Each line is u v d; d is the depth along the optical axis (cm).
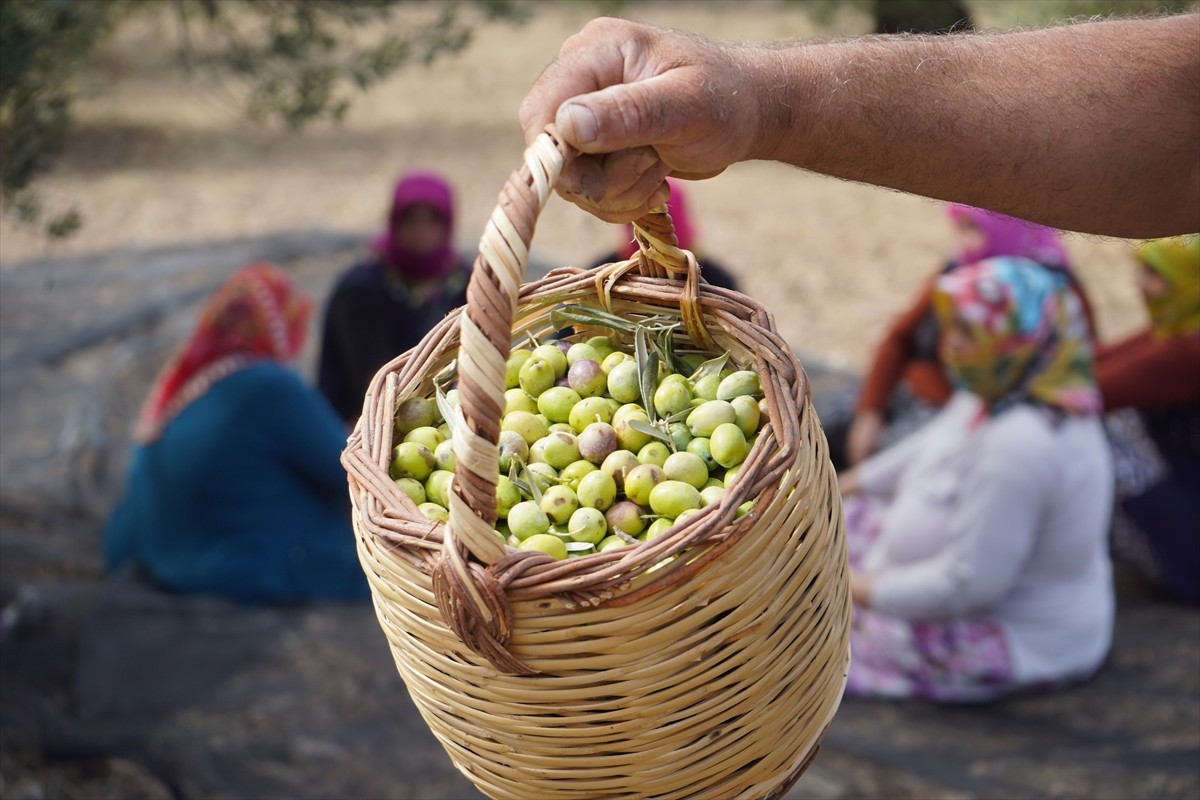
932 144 125
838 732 305
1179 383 350
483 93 1134
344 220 801
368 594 378
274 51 359
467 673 113
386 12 359
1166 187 130
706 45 116
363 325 409
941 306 291
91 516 420
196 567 364
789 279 693
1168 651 336
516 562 106
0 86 262
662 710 111
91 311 568
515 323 147
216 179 877
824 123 122
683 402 133
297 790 279
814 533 116
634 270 140
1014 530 296
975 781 280
